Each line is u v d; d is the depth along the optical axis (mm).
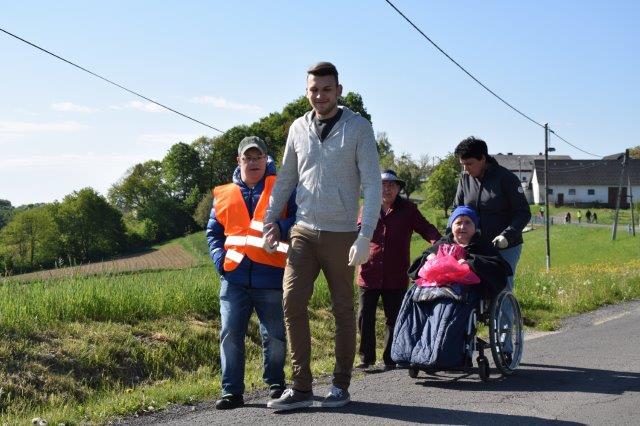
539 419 4965
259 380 6719
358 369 7527
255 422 5078
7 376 7043
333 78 5227
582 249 58312
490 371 6836
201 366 8703
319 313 11438
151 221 96625
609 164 116812
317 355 9859
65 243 82125
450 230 6836
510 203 6945
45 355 7598
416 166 116562
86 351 7938
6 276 10469
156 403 5859
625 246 57969
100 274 11242
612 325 10195
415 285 6512
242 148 5875
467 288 6293
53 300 9039
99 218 85750
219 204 5938
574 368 6801
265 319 5863
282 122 97938
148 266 13023
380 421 4961
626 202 113938
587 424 4832
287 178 5527
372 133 5285
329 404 5387
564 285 14812
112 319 9234
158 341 8852
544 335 9469
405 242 7672
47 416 5652
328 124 5273
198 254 70938
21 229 80625
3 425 5328
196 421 5234
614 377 6332
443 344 6043
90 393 7281
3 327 7945
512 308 6773
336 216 5254
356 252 5047
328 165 5234
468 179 7223
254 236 5750
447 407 5344
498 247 6746
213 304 10523
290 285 5352
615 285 14992
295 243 5344
